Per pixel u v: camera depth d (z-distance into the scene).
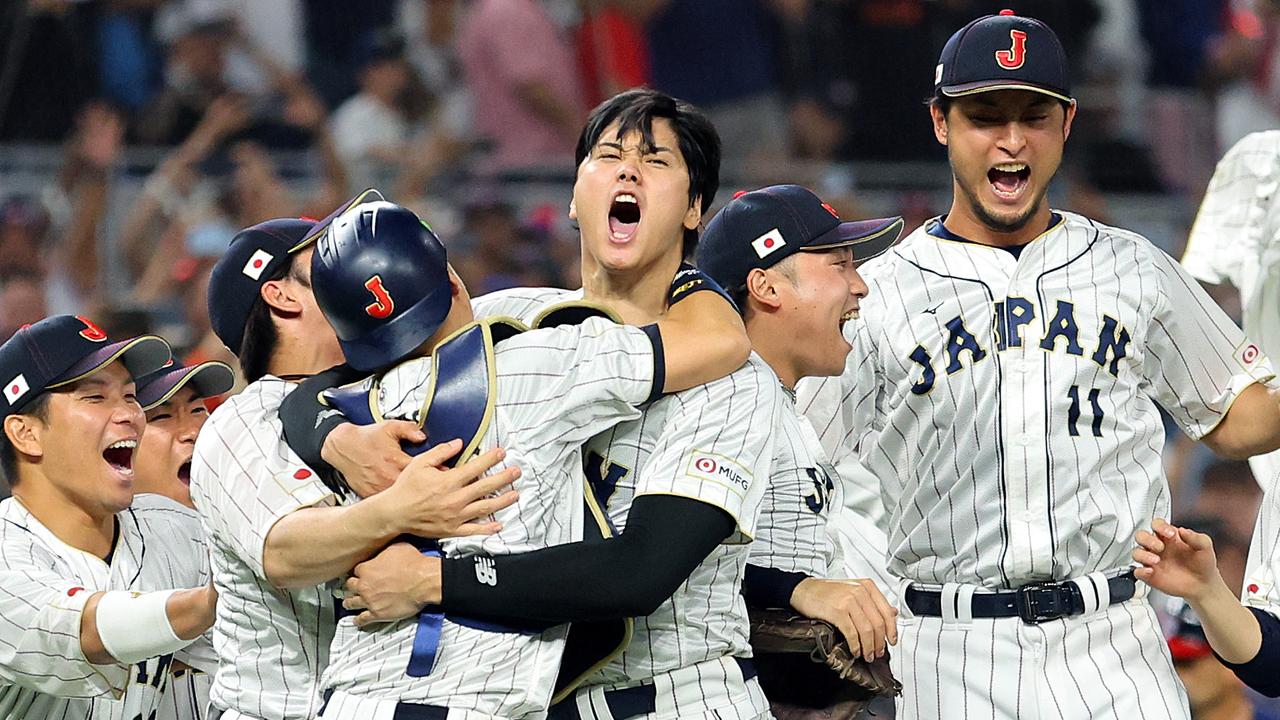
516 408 11.09
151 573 15.04
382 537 10.81
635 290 12.45
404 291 11.16
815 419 15.26
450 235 32.69
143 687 14.55
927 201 33.75
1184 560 13.16
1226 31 38.59
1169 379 15.07
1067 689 14.30
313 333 13.46
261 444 11.61
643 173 12.09
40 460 14.51
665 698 11.82
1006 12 14.84
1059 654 14.36
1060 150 14.62
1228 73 37.72
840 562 14.11
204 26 35.00
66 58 35.00
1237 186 16.70
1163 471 14.81
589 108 36.53
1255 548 15.24
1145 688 14.36
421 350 11.49
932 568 14.81
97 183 33.22
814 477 13.21
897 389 14.83
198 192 33.47
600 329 11.43
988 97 14.40
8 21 34.97
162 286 31.61
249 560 11.34
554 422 11.09
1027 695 14.31
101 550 14.82
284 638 11.95
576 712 11.76
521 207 33.91
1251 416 14.82
